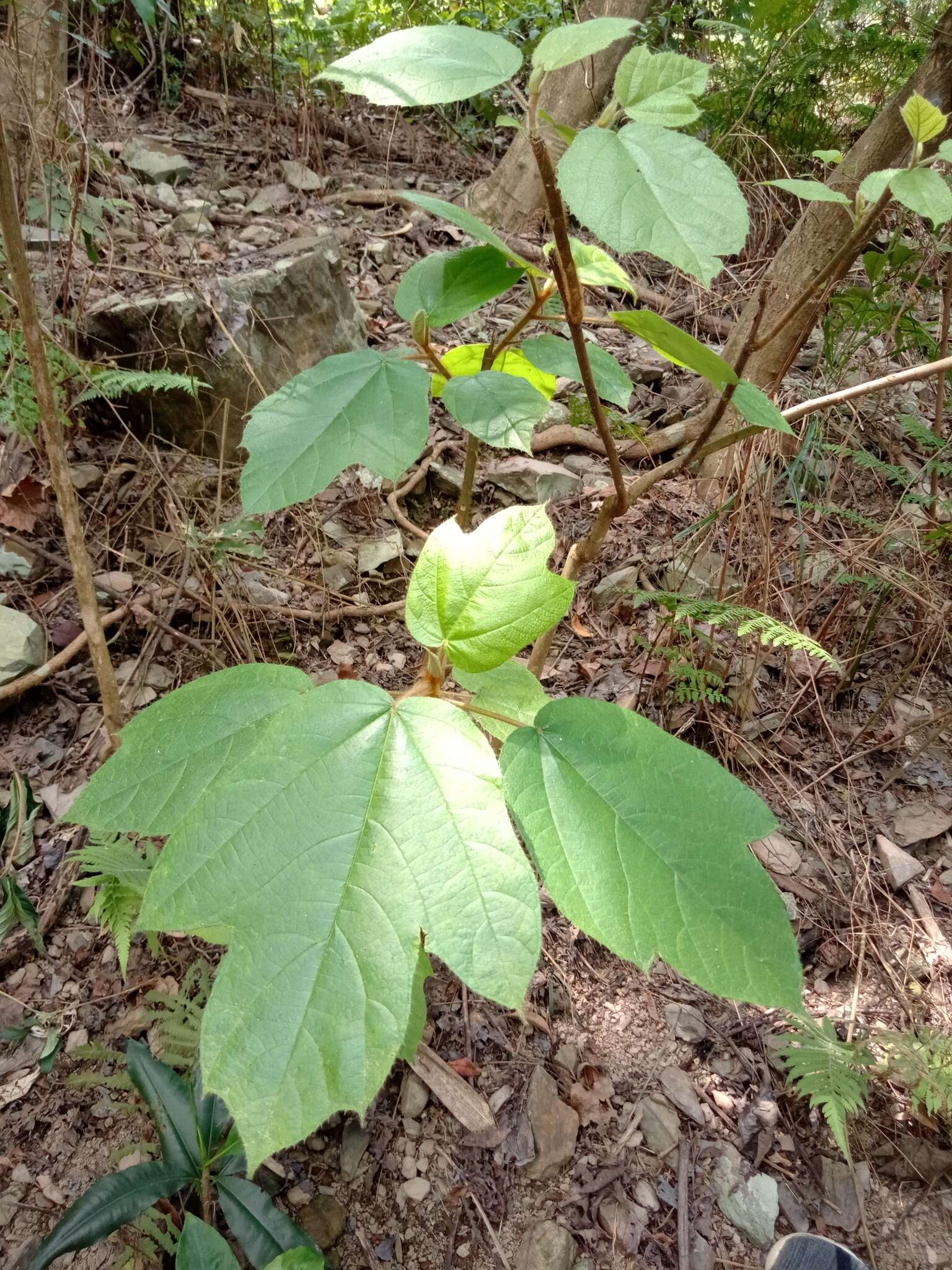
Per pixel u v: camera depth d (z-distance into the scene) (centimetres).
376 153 305
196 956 112
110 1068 101
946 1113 102
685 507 183
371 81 48
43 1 156
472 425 62
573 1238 95
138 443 163
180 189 246
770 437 151
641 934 45
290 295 187
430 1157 100
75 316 162
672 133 46
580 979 118
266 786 45
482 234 65
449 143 324
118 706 99
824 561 169
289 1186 96
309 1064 40
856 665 159
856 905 130
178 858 44
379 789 45
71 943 113
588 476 194
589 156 45
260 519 171
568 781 49
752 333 64
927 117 54
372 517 178
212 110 292
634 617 167
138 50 262
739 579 166
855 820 143
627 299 246
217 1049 40
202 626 154
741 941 45
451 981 116
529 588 50
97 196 212
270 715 52
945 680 164
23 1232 89
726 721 153
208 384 168
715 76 288
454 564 51
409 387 63
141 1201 83
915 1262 96
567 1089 107
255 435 61
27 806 109
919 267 192
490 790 46
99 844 104
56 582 153
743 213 44
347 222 254
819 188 61
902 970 123
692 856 46
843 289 192
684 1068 110
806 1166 103
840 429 183
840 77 271
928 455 195
